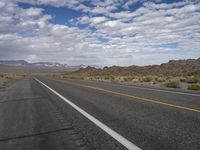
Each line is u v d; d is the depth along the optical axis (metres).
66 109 11.22
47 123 8.34
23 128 7.72
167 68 88.75
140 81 40.94
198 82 33.44
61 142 5.98
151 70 93.19
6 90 25.27
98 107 11.44
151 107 11.02
